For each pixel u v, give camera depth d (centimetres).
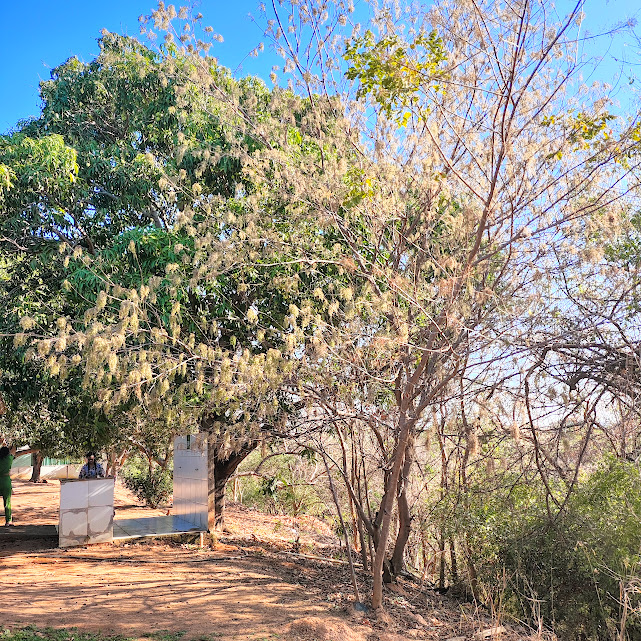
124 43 1121
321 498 1382
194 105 1004
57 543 1026
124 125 1166
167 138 1105
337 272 873
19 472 3131
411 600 835
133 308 671
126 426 1406
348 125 766
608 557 732
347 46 754
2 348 1001
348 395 742
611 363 686
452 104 779
